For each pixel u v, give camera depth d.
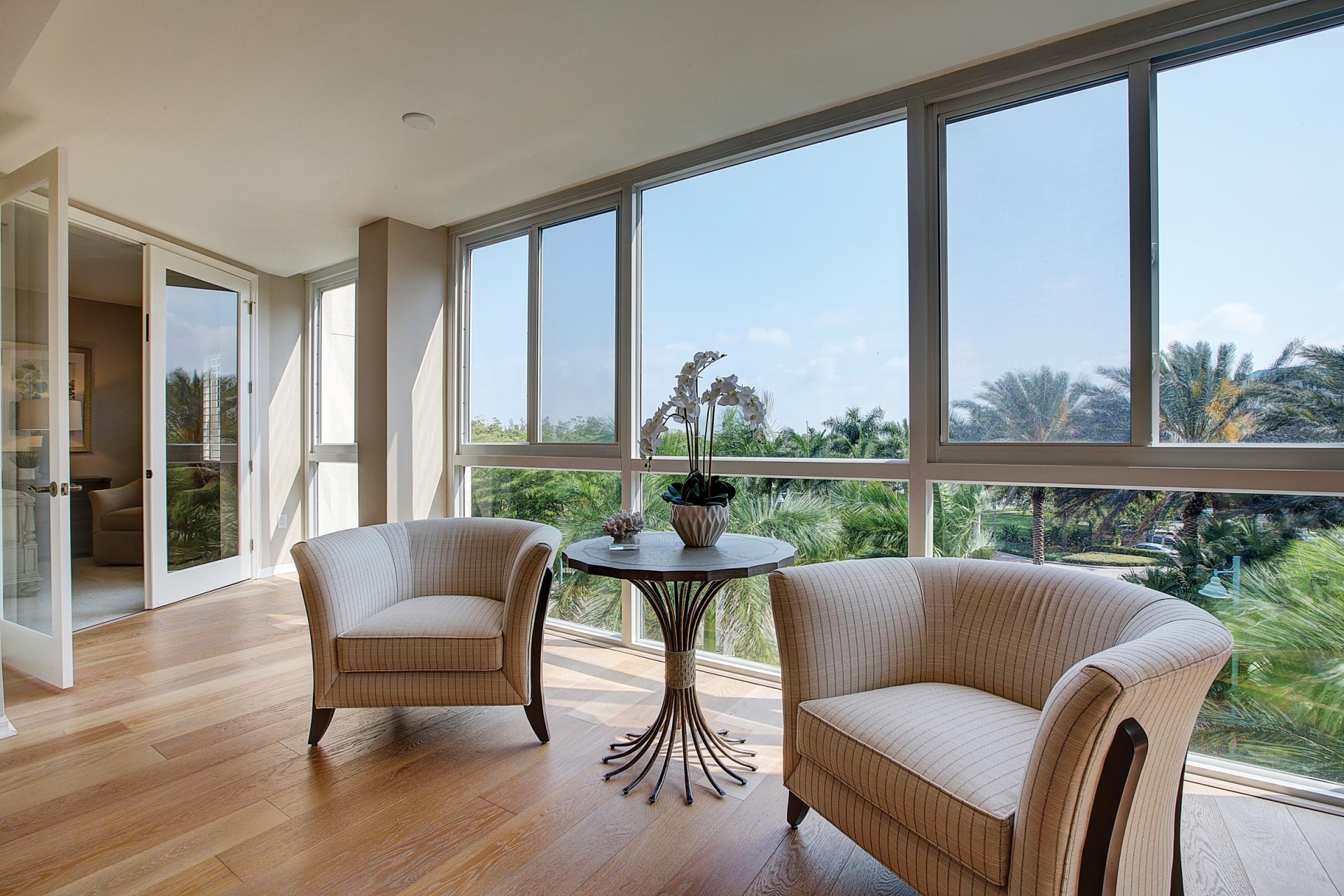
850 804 1.38
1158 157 2.01
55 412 2.57
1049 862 1.00
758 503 2.77
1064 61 2.10
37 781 1.89
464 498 3.92
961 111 2.32
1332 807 1.73
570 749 2.11
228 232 3.91
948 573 1.78
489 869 1.51
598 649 3.11
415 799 1.81
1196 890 1.44
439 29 2.01
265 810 1.75
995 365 2.26
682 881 1.47
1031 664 1.55
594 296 3.28
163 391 3.92
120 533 5.19
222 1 1.87
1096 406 2.08
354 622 2.19
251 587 4.42
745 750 2.09
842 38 2.07
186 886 1.45
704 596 1.97
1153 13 1.96
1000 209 2.26
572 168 3.06
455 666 2.07
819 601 1.59
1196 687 1.09
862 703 1.49
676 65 2.23
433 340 3.87
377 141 2.77
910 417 2.39
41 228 2.61
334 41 2.07
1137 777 1.00
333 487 4.89
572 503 3.39
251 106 2.47
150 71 2.23
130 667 2.85
